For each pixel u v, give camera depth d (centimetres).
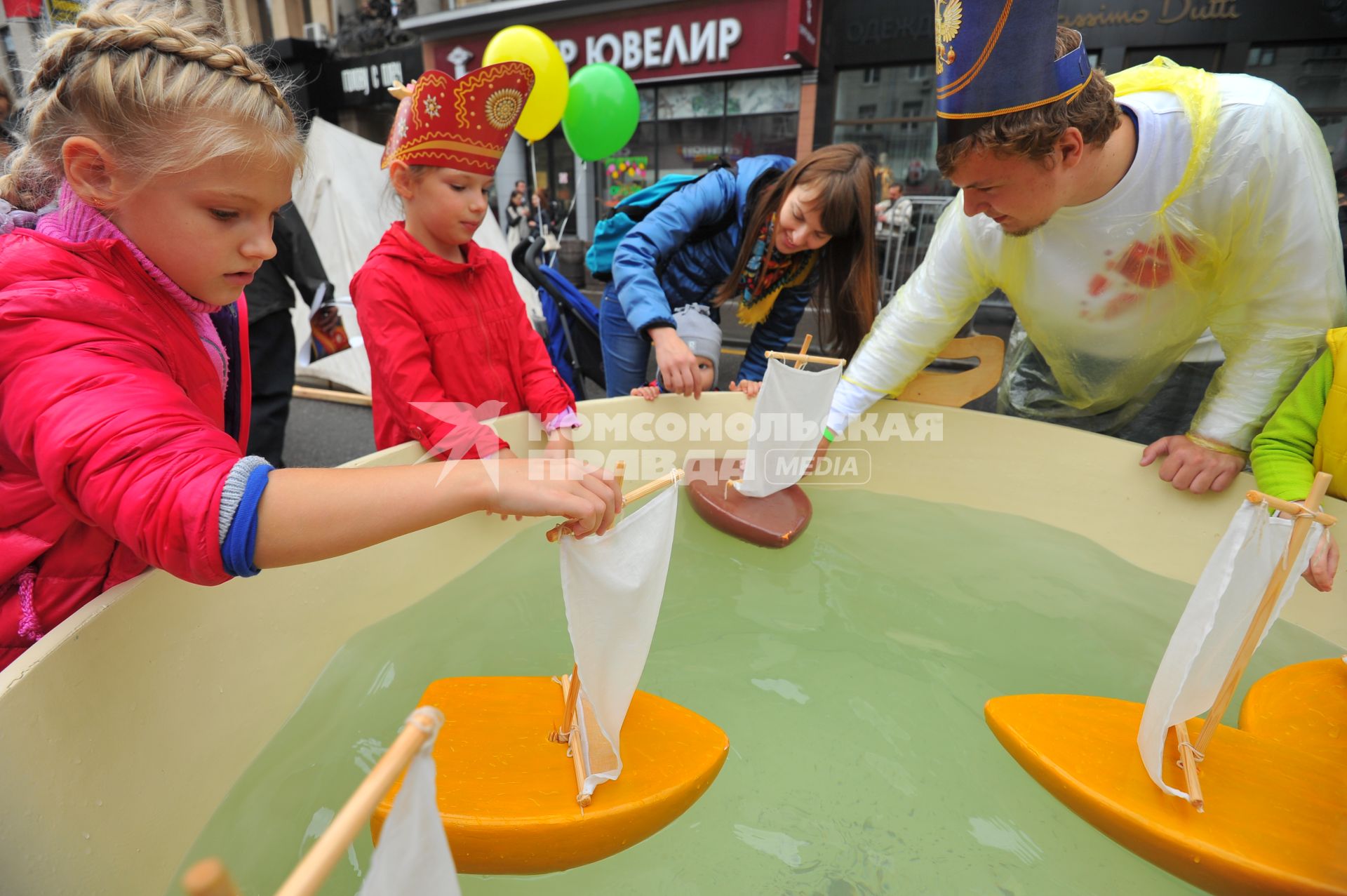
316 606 84
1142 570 114
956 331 134
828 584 108
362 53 846
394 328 112
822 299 157
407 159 110
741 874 65
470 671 87
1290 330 104
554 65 259
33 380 51
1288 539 66
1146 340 125
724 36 646
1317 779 74
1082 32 538
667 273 165
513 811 64
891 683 88
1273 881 63
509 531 114
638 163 739
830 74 632
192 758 67
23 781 52
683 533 120
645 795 67
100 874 57
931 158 627
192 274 60
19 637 64
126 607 61
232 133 54
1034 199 97
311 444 271
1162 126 98
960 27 87
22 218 68
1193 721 82
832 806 72
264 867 62
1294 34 488
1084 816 71
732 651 93
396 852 37
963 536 122
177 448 51
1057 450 123
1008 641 96
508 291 133
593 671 66
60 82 54
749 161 159
